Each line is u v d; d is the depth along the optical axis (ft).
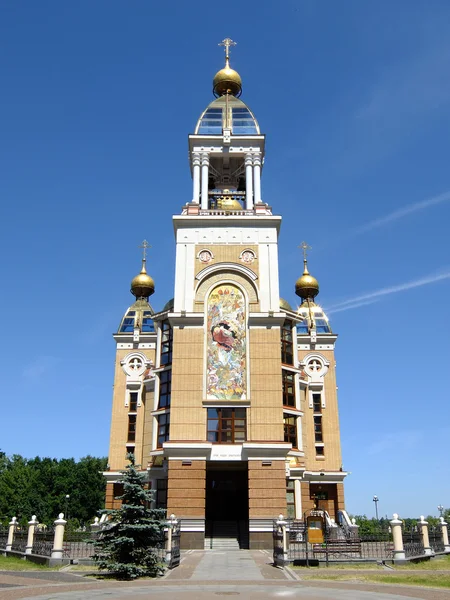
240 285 137.59
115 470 174.09
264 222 142.10
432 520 137.80
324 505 179.01
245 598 57.36
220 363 131.64
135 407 182.50
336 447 183.42
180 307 135.64
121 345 189.88
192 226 142.51
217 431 127.24
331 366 193.36
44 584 68.80
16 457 332.19
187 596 58.39
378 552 99.04
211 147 153.48
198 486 122.42
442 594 62.59
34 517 99.76
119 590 63.72
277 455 124.36
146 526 75.92
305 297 211.41
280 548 90.27
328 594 61.05
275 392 129.08
